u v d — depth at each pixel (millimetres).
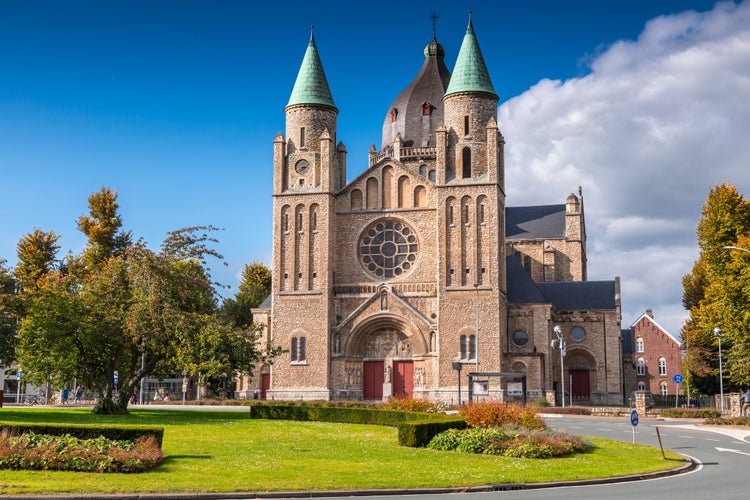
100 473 26703
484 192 81812
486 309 79875
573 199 105125
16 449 27281
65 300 54156
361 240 85625
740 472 30531
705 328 77000
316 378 82312
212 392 99625
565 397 90750
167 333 54031
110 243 99125
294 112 87500
